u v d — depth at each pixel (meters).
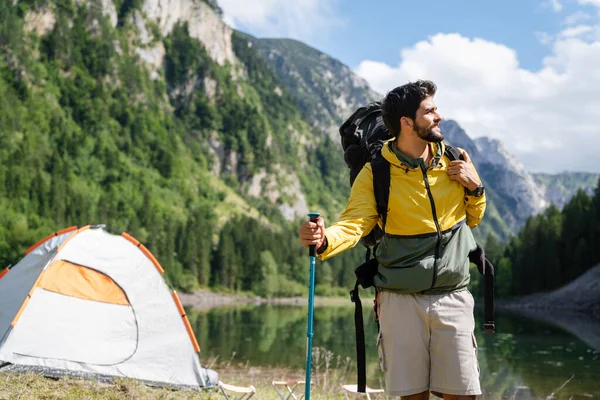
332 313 70.88
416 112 3.29
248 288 132.25
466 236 3.40
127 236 8.61
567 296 94.00
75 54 194.25
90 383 6.84
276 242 152.38
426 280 3.26
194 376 7.95
